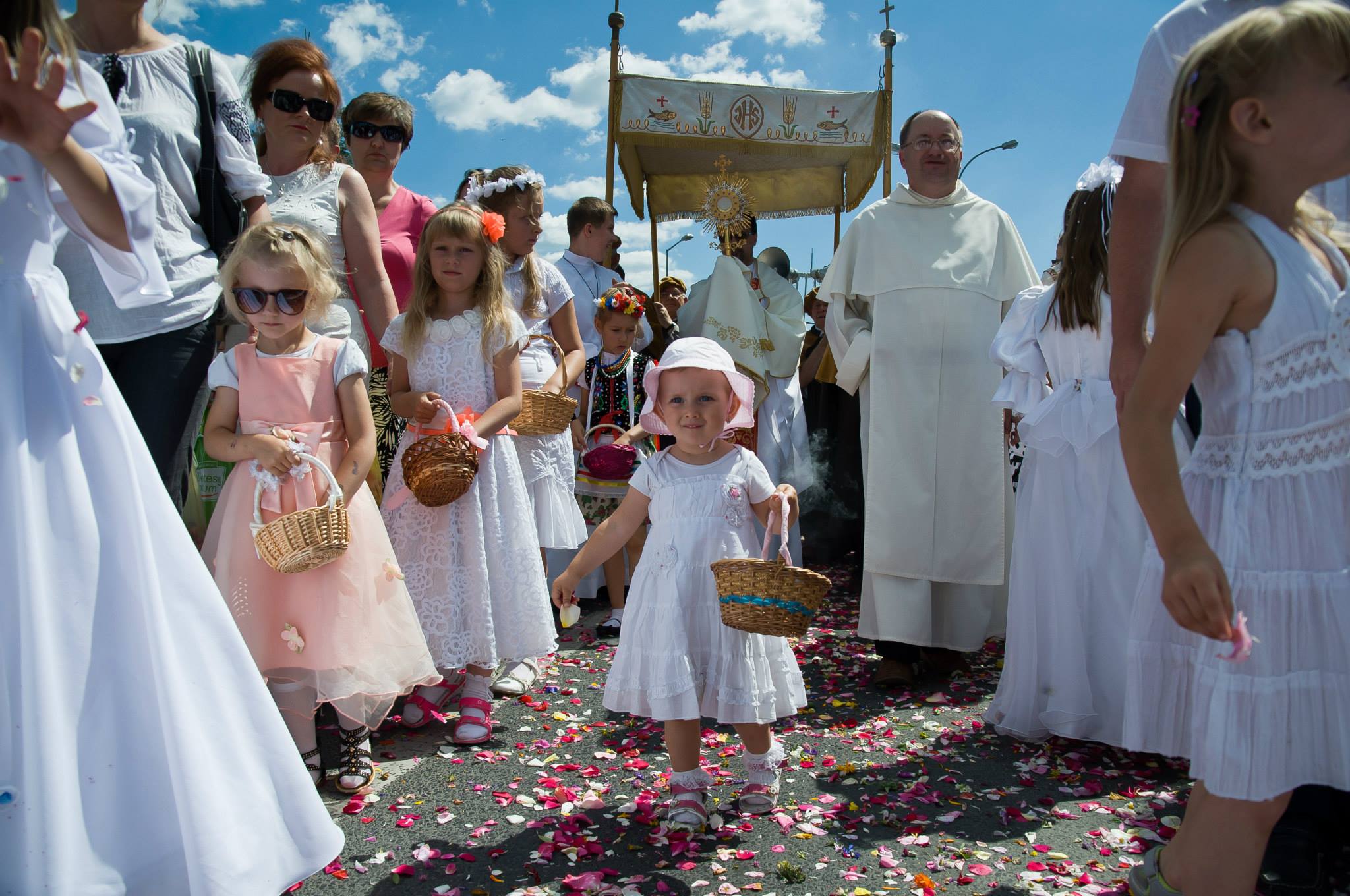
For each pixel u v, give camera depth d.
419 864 2.73
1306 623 1.92
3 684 1.83
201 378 3.30
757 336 6.68
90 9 3.28
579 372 4.88
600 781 3.35
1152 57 2.64
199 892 1.97
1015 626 3.80
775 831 2.95
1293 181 1.91
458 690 4.21
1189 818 2.10
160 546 2.13
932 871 2.70
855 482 7.38
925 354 4.75
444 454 3.64
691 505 3.06
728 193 7.00
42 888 1.79
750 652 2.95
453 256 3.99
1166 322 1.92
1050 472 3.74
